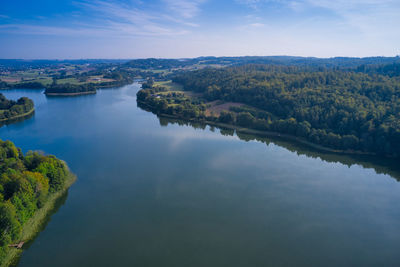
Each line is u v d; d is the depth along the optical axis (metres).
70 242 61.66
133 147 122.50
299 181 93.62
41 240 61.97
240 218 72.00
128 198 80.00
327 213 75.31
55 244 60.91
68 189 84.31
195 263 56.47
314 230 68.19
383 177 97.94
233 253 59.69
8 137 132.62
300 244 63.19
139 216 71.69
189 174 96.38
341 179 95.81
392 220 72.81
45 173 76.62
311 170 102.75
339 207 78.38
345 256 59.78
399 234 67.25
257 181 92.56
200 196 82.25
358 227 69.75
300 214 74.56
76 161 104.62
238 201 80.00
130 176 93.56
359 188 89.69
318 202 80.62
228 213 74.06
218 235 65.38
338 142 123.44
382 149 117.06
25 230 63.59
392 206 79.31
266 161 110.62
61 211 73.06
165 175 95.06
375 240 65.06
